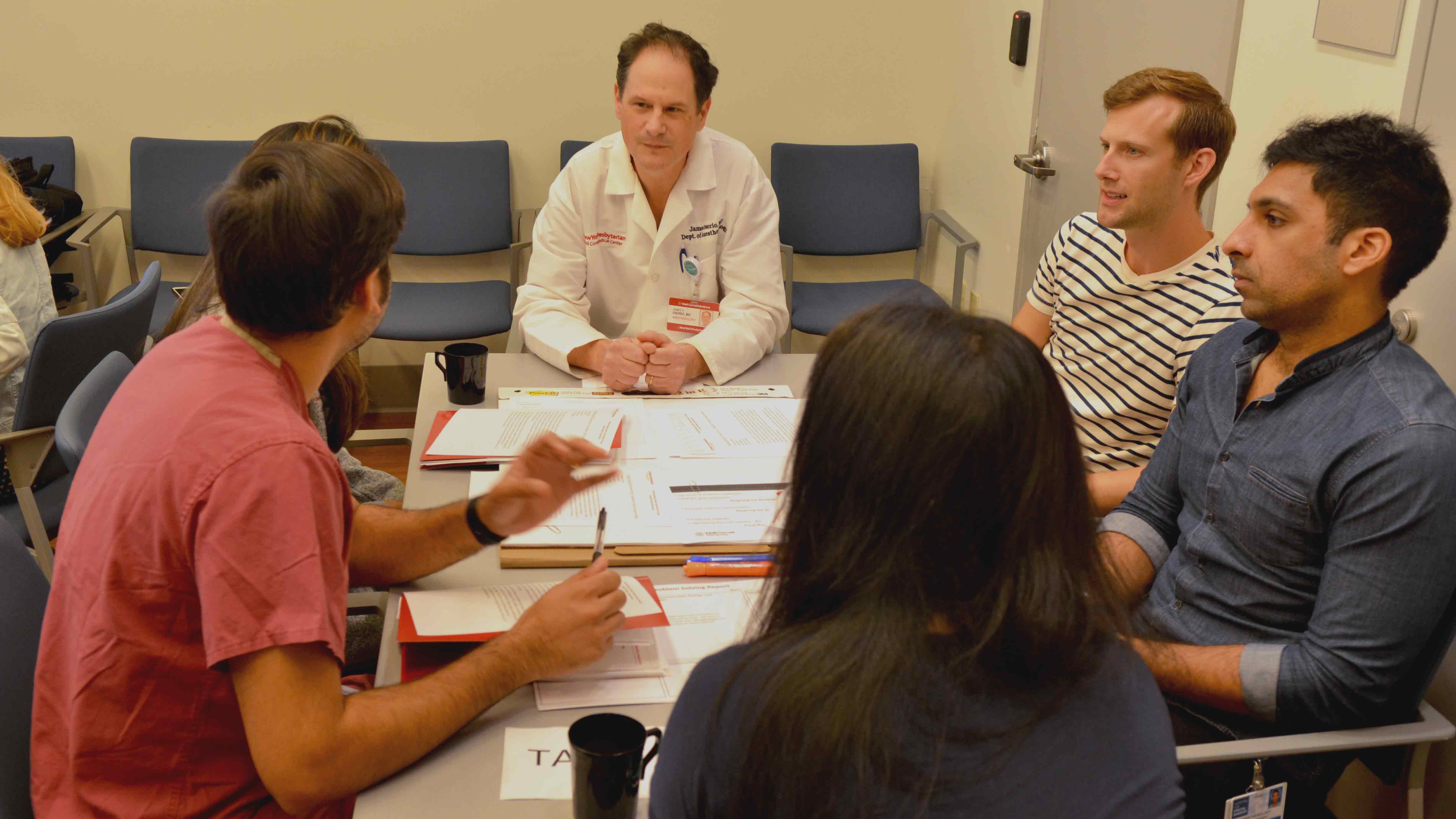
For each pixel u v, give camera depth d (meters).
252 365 1.04
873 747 0.65
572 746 0.94
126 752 1.03
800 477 0.72
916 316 0.71
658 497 1.56
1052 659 0.68
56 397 2.06
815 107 3.95
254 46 3.55
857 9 3.85
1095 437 2.02
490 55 3.67
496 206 3.67
